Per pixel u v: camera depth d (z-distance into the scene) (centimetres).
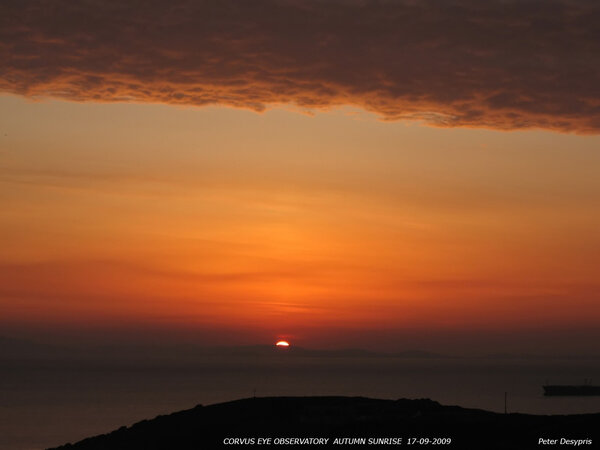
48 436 10444
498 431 4209
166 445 4597
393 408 5034
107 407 15338
